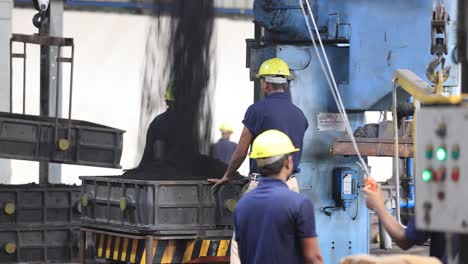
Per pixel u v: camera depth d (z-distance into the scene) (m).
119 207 22.38
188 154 26.00
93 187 23.52
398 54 22.91
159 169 24.59
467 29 11.09
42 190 26.92
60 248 27.12
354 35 23.03
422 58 22.78
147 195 21.48
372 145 21.64
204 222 21.97
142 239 21.78
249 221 14.18
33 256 26.84
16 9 49.22
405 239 12.80
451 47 21.84
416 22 22.81
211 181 21.95
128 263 23.06
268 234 13.93
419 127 9.84
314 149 23.69
